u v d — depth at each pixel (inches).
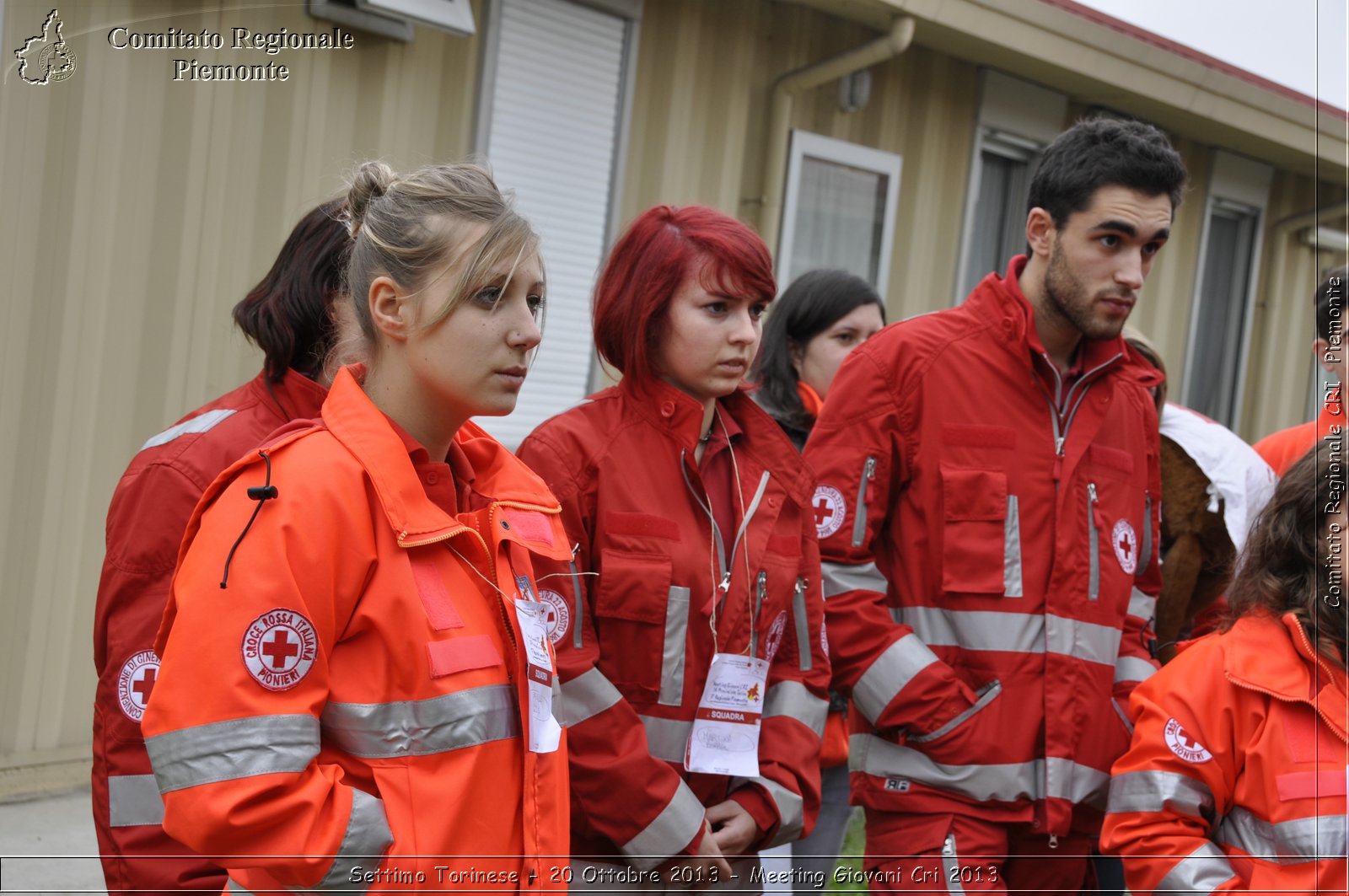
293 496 67.9
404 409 75.0
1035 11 283.1
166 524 84.9
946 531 116.3
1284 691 98.9
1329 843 97.0
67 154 161.6
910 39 259.4
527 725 73.5
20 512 162.6
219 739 64.5
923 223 309.1
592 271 239.1
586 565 97.2
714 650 98.6
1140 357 127.2
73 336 165.3
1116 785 106.0
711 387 99.9
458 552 73.9
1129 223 111.5
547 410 235.6
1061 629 115.8
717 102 257.0
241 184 181.2
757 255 98.6
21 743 165.0
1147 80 317.7
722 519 103.1
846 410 119.0
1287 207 421.7
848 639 114.9
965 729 113.0
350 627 69.3
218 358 182.2
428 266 71.4
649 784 91.7
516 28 216.2
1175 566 143.3
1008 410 118.0
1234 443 141.2
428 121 206.4
